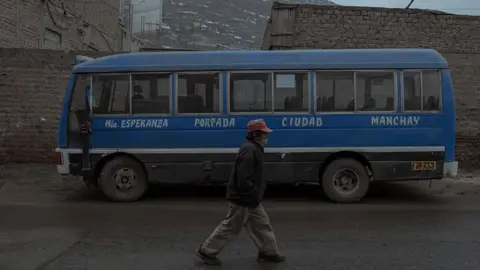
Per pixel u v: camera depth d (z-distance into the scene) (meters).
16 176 11.61
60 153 8.97
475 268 5.20
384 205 8.75
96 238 6.38
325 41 13.95
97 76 9.00
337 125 8.85
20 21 16.05
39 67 13.55
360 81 8.87
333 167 8.88
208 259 5.29
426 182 11.21
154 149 8.92
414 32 13.91
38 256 5.57
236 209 5.20
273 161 8.88
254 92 8.91
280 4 13.97
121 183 9.02
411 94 8.85
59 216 7.75
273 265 5.28
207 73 8.92
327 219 7.58
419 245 6.07
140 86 8.97
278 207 8.55
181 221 7.43
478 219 7.59
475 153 13.77
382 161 8.84
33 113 13.59
